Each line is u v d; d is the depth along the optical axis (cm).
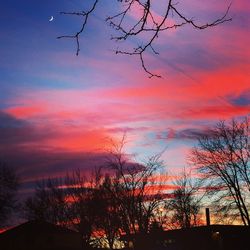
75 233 5378
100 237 5325
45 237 5247
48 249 5231
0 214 5472
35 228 5294
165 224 4772
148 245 4181
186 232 3941
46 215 6191
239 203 4534
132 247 4278
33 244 5219
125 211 4562
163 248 4078
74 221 5684
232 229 3756
